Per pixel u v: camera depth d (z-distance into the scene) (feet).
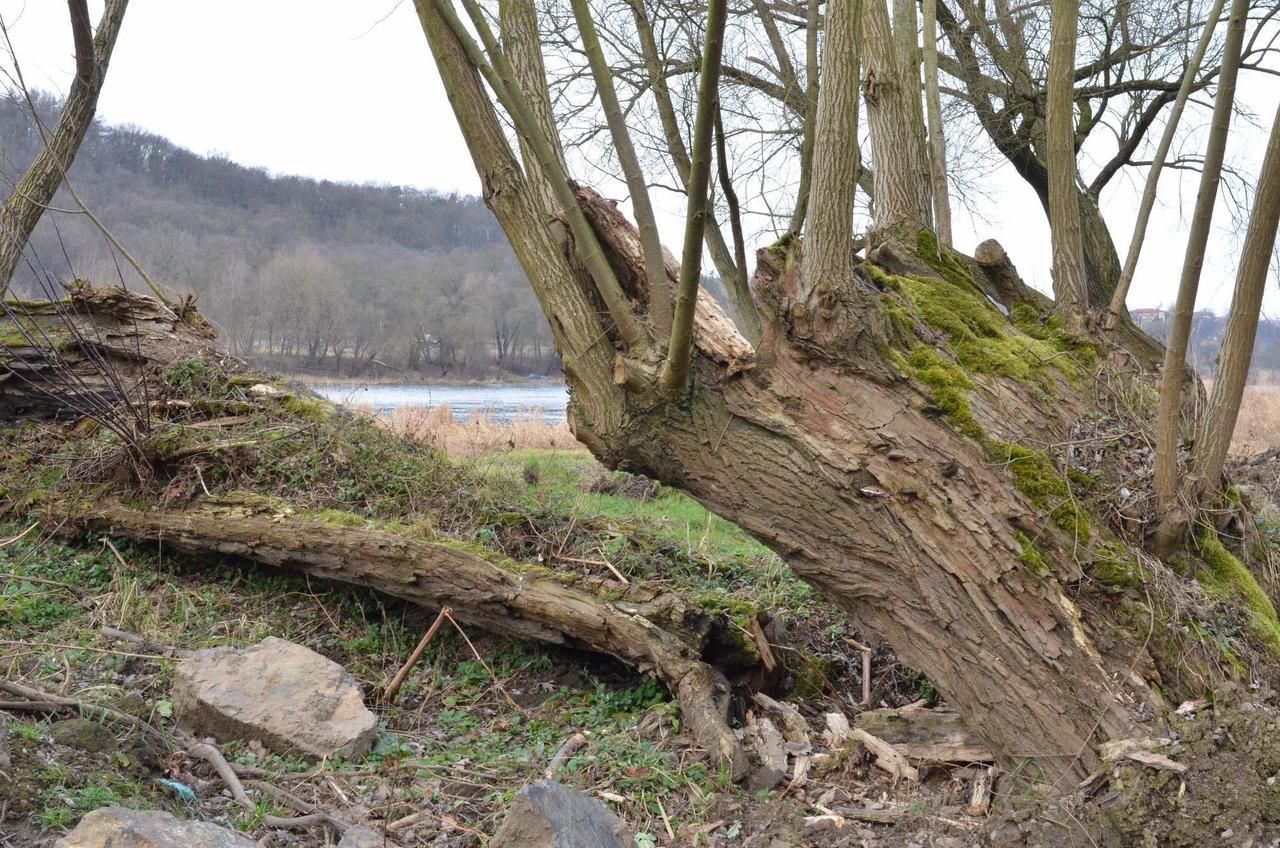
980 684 13.02
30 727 11.92
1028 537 13.29
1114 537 13.60
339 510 20.45
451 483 21.84
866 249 20.93
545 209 15.65
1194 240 12.33
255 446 22.39
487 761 14.23
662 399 14.07
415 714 16.44
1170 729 11.69
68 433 25.20
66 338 25.67
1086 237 37.22
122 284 27.12
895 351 14.71
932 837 11.66
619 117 13.51
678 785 13.32
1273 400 65.41
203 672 14.58
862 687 17.48
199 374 25.79
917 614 13.53
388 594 19.60
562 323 14.64
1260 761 10.96
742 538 27.09
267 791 12.51
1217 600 13.16
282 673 14.83
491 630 18.52
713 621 16.83
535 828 10.18
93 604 18.72
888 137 20.56
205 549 20.74
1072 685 12.42
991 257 20.10
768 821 12.20
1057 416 15.12
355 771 13.61
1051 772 12.30
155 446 21.99
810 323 14.33
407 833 11.94
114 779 11.43
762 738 14.56
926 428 14.01
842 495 13.79
